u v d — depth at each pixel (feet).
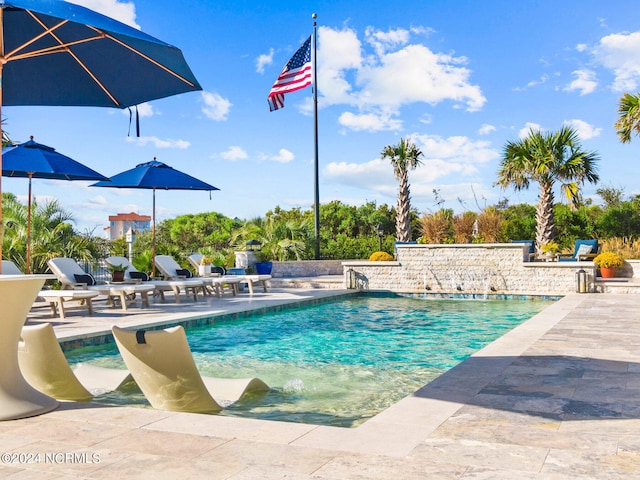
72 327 28.17
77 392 16.99
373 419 12.42
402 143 78.28
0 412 12.36
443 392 14.99
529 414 12.82
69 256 47.75
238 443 10.70
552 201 67.21
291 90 67.67
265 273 63.16
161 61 17.35
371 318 38.09
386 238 75.87
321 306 45.75
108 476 9.11
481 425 11.93
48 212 49.49
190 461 9.75
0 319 13.00
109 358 24.03
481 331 32.42
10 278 12.89
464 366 18.45
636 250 61.93
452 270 55.11
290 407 16.35
